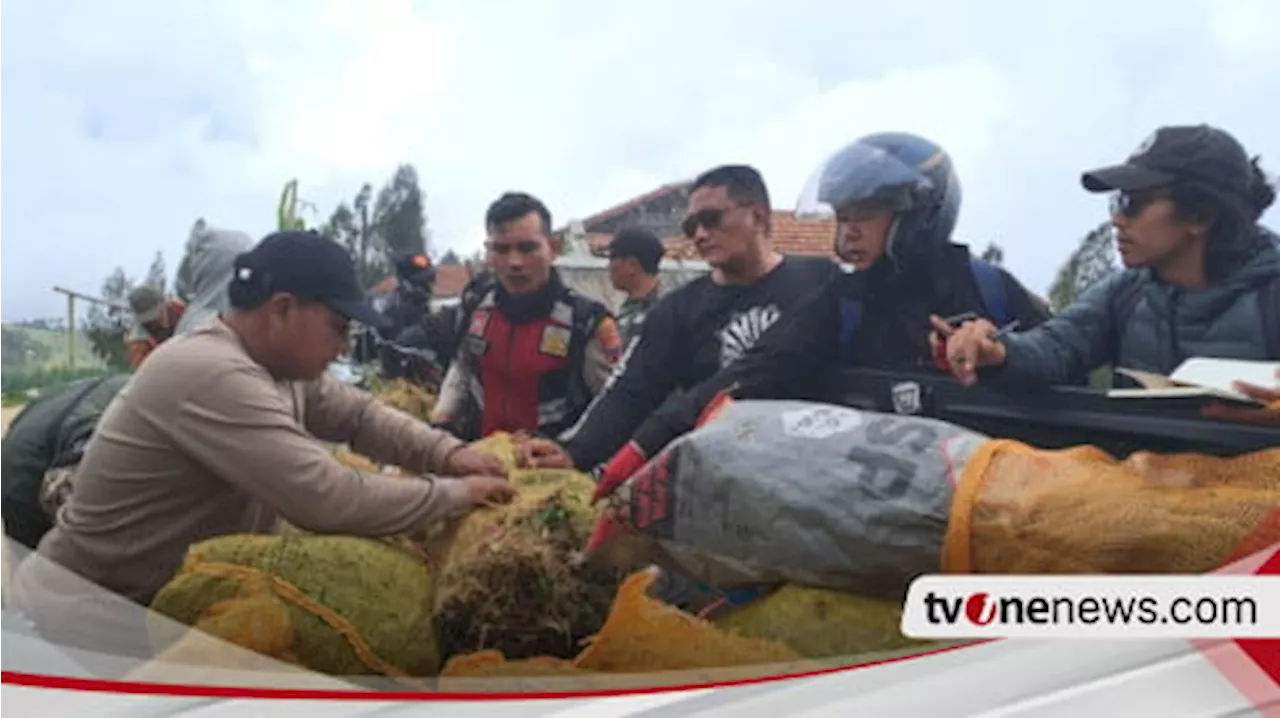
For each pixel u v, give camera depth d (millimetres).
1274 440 2248
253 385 2213
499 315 2240
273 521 2275
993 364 2246
